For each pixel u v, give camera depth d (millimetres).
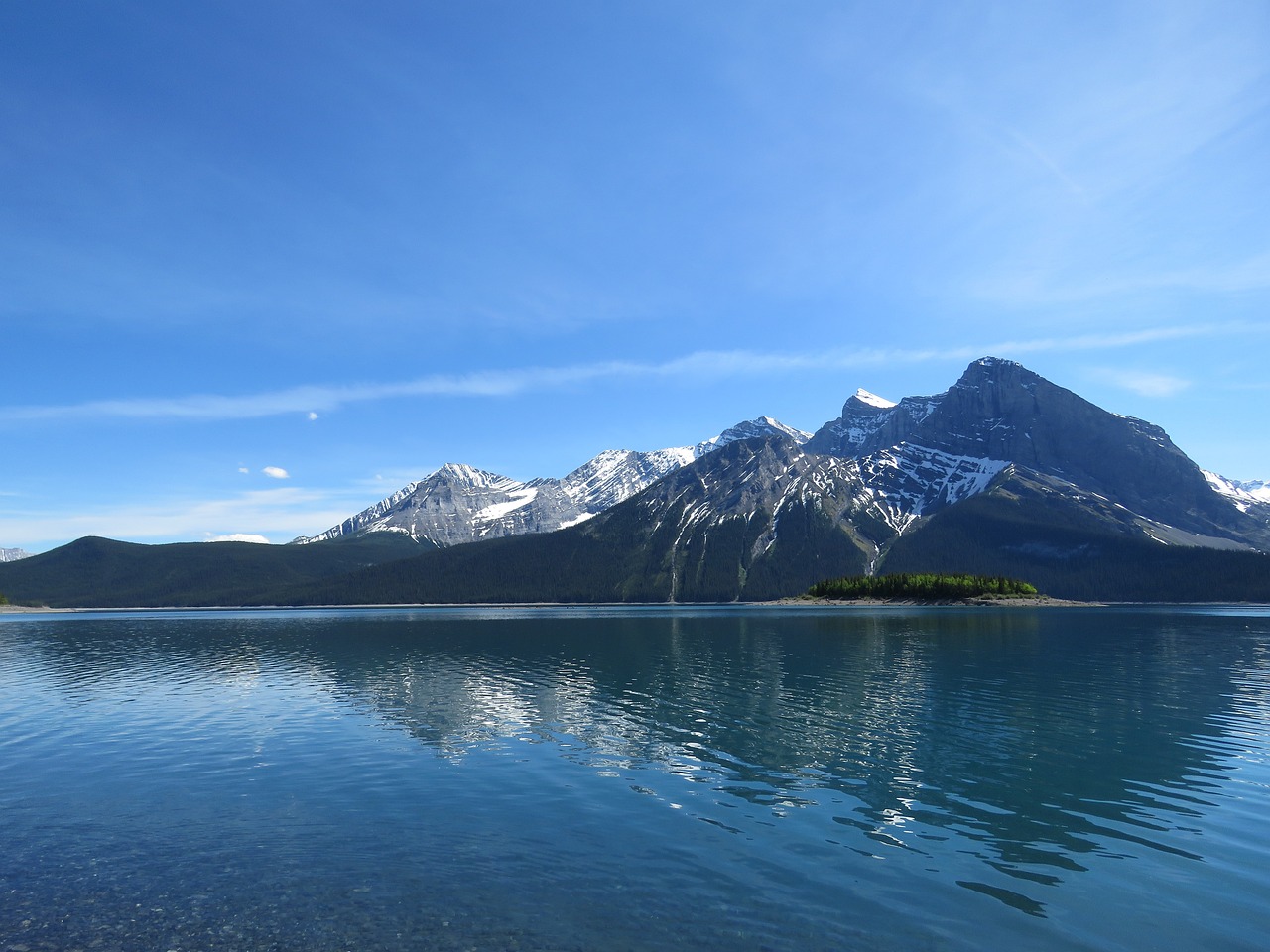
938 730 45625
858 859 24984
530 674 75750
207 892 22844
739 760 38219
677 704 55812
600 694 61094
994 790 32656
